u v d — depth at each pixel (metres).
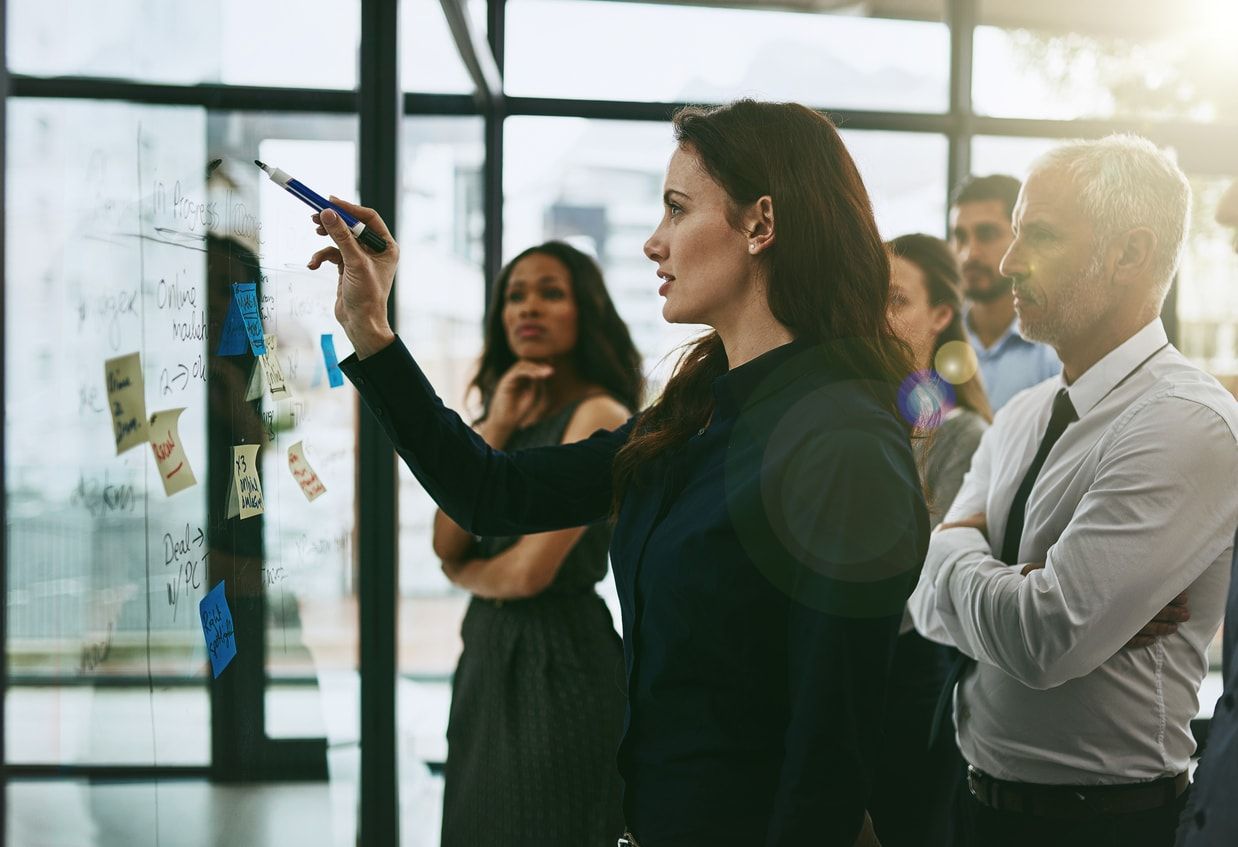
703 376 1.17
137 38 0.83
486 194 3.46
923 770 1.83
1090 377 1.33
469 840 1.84
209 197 1.03
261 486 1.24
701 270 1.03
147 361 0.86
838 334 1.00
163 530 0.91
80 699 0.75
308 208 1.44
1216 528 1.17
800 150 1.02
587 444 1.31
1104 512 1.18
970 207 2.59
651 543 1.03
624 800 1.04
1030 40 3.50
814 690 0.87
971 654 1.35
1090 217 1.27
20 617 0.65
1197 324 3.54
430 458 1.22
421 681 3.12
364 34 1.83
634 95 3.48
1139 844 1.25
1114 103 3.53
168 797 0.94
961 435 1.94
